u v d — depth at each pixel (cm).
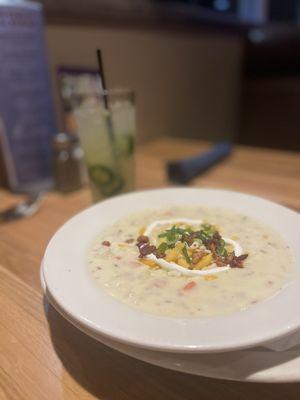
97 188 46
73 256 28
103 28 72
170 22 88
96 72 58
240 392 22
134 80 82
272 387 22
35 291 31
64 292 23
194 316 22
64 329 27
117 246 30
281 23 126
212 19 104
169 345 19
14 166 54
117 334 20
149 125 90
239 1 123
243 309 22
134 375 23
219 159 63
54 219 45
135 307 23
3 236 41
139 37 80
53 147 51
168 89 93
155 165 65
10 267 35
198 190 39
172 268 27
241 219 34
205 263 27
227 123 122
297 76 112
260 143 117
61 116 66
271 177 56
